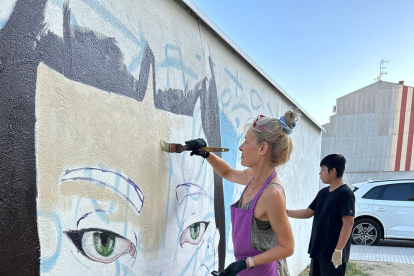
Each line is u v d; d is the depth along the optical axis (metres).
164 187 1.53
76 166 1.03
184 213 1.73
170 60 1.57
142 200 1.37
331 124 16.70
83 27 1.05
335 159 2.58
